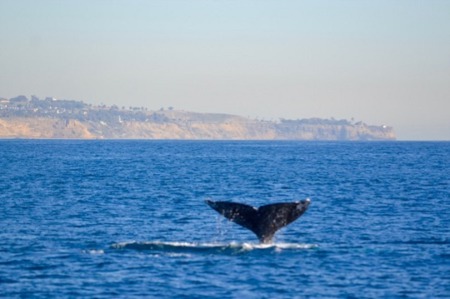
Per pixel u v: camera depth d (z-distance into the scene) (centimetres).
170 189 18562
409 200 15925
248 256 8812
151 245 9375
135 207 14312
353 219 12638
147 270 8181
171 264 8431
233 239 10544
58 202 15125
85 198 16000
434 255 9169
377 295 7369
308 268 8331
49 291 7419
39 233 10800
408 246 9806
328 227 11619
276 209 8800
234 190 18725
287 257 8825
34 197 16112
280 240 10288
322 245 9750
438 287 7650
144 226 11706
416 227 11662
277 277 7938
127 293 7362
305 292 7444
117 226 11662
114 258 8762
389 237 10612
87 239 10319
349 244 9931
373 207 14550
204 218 12725
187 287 7569
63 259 8762
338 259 8831
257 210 8812
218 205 8738
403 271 8294
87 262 8581
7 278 7888
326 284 7725
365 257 8988
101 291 7431
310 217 12862
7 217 12606
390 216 13062
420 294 7406
